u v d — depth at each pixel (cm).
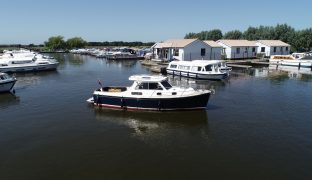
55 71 5816
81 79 4616
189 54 6544
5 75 3409
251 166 1538
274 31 9862
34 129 2120
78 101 2950
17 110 2625
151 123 2244
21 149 1769
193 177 1434
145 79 2523
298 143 1841
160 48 7144
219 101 2930
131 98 2514
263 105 2777
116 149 1766
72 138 1945
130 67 6569
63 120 2327
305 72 5444
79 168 1527
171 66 5075
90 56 11594
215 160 1609
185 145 1820
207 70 4516
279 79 4509
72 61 8750
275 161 1594
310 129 2097
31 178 1433
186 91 2508
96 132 2058
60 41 16138
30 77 4875
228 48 7269
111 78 4734
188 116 2405
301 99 3042
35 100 3012
